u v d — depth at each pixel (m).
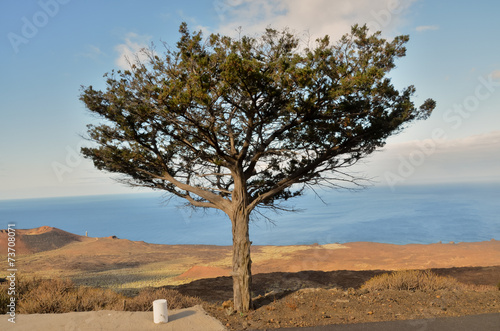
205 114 10.32
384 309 9.23
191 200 12.78
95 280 36.22
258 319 9.09
